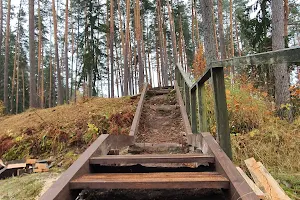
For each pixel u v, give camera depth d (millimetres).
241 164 3367
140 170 2680
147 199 2127
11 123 8406
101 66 20469
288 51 1325
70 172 2037
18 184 3938
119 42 27078
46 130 6172
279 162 3361
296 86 5730
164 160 2402
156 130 5387
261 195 2314
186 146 4102
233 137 4004
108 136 3234
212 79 2559
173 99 7258
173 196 2152
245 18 8148
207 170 2607
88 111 7145
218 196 2094
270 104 5359
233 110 4656
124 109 6688
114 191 2305
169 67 30750
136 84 28688
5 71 17031
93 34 17391
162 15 25219
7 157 5652
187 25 28906
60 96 15570
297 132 4047
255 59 1702
